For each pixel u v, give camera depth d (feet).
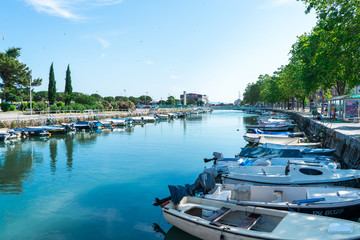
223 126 150.41
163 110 298.15
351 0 51.13
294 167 34.30
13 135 97.91
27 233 27.09
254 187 29.43
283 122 131.23
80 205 34.24
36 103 155.53
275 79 231.91
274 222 24.12
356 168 45.21
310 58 83.51
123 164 56.49
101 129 136.56
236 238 21.65
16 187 41.52
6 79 175.11
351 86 62.03
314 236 20.03
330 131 68.18
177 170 51.44
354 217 26.86
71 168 53.31
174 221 26.04
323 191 28.89
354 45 51.39
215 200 27.96
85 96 208.54
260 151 51.37
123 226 28.60
